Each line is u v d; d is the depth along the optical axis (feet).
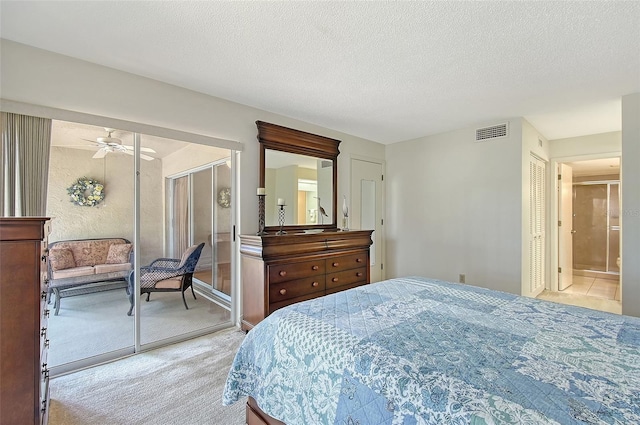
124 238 8.24
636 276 8.95
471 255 12.66
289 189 11.45
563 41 6.36
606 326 4.38
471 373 3.14
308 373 3.98
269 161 10.85
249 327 9.29
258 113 10.59
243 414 5.70
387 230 15.87
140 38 6.37
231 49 6.79
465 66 7.52
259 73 7.96
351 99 9.75
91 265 7.76
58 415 5.61
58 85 6.95
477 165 12.50
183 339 8.98
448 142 13.46
